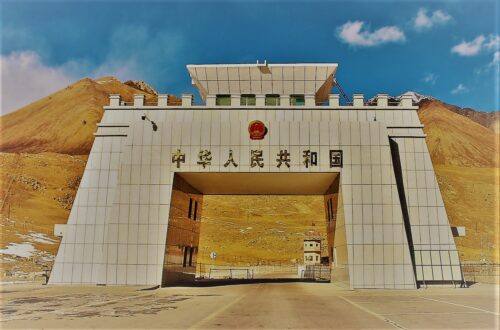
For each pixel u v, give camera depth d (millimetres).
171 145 34000
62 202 128125
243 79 38062
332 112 36031
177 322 14906
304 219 158375
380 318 16250
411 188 35125
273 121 34094
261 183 38750
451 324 14719
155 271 32375
